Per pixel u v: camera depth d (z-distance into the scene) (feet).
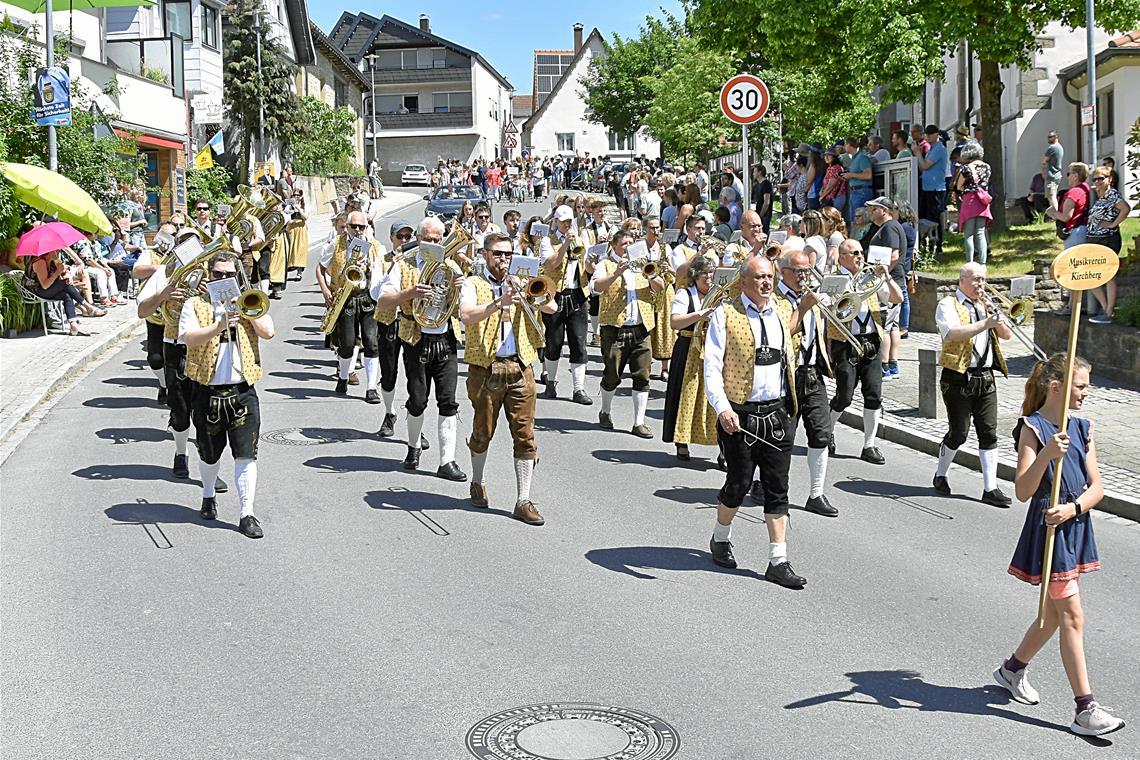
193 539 28.30
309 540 28.30
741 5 79.46
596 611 23.72
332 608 23.76
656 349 40.93
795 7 72.54
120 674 20.61
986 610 24.09
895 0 68.49
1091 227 49.78
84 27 100.73
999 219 70.28
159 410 43.80
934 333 59.57
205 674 20.58
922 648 22.02
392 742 18.04
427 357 33.96
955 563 27.17
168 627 22.76
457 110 298.76
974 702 19.72
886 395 45.78
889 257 36.04
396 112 300.40
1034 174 90.99
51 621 23.11
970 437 38.96
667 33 208.95
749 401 25.64
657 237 41.19
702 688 20.08
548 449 38.32
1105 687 20.47
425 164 303.27
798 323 29.89
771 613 23.75
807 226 43.39
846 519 30.81
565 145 295.48
